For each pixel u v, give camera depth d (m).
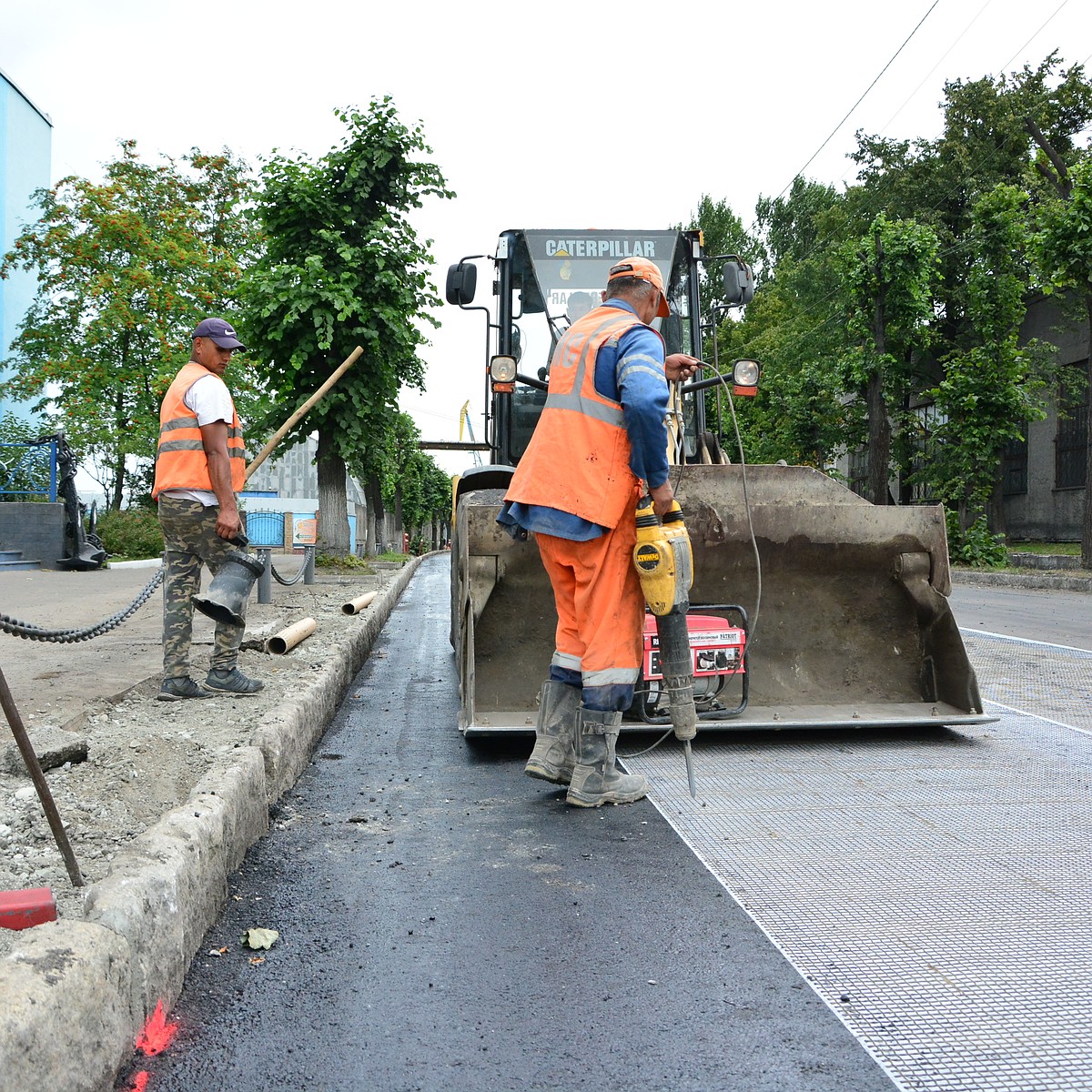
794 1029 2.00
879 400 22.06
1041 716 5.16
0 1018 1.43
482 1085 1.80
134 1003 1.88
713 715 4.46
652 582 3.42
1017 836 3.21
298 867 2.97
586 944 2.42
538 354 6.72
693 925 2.53
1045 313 23.33
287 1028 2.01
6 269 24.67
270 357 13.35
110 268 24.33
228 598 4.52
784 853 3.07
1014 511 24.33
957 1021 2.03
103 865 2.53
